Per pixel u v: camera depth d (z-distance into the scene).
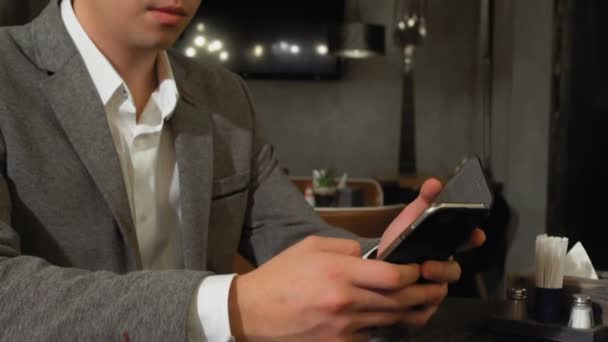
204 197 0.98
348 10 5.49
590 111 2.48
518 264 3.11
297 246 0.57
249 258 1.16
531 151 2.98
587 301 0.77
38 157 0.85
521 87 3.02
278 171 1.18
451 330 0.79
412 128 4.98
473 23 5.46
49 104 0.87
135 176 0.95
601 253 2.32
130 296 0.53
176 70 1.04
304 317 0.51
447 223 0.55
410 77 4.90
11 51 0.89
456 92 5.52
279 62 5.32
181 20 0.82
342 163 5.62
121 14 0.82
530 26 2.95
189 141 0.99
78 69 0.88
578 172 2.54
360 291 0.51
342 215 2.17
